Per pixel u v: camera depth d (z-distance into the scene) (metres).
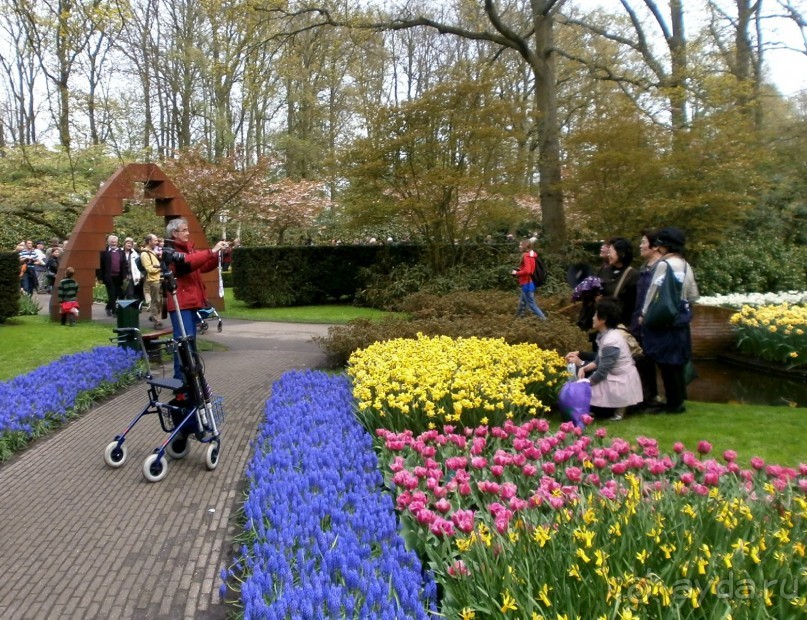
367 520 3.34
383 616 2.43
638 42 20.83
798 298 11.80
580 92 21.48
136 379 8.31
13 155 22.86
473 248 18.28
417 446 4.30
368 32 18.27
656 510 3.04
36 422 6.11
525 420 5.98
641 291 6.37
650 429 5.73
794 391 8.20
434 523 3.06
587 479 3.82
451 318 10.93
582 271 10.41
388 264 19.34
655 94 16.38
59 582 3.45
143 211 24.62
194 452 5.52
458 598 2.65
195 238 15.20
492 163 16.61
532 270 12.12
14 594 3.34
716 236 15.38
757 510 3.14
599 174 15.12
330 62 30.58
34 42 19.48
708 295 15.80
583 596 2.46
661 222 15.34
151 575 3.50
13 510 4.39
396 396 5.55
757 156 14.94
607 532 2.79
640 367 6.63
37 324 13.18
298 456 4.57
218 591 3.32
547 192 18.09
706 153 14.73
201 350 10.92
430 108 15.72
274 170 31.84
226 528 4.04
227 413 6.72
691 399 7.73
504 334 8.20
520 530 2.86
